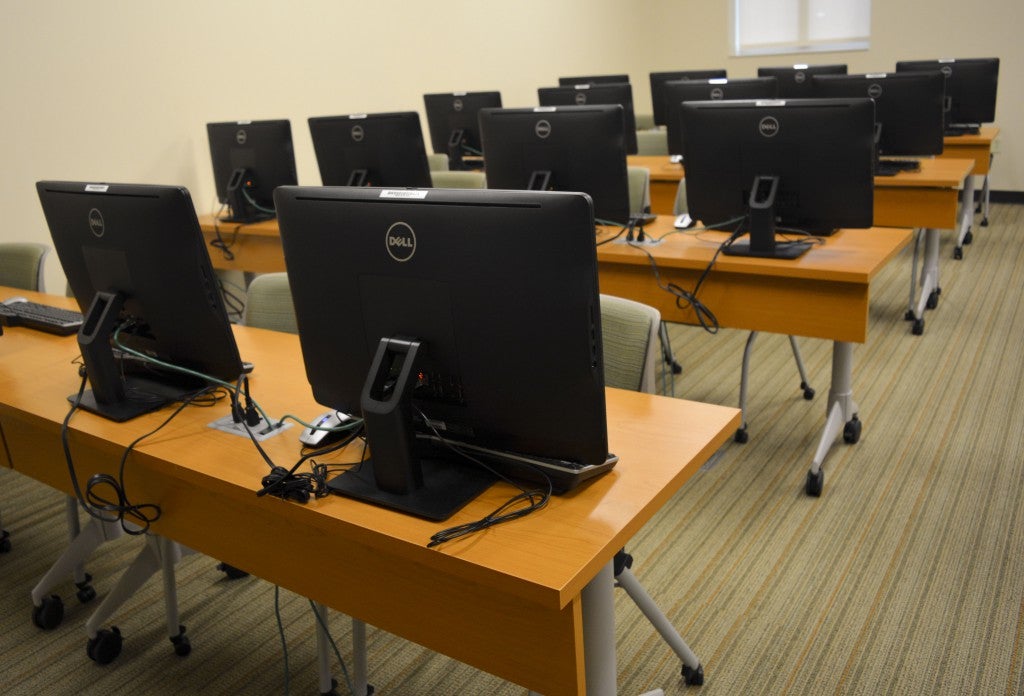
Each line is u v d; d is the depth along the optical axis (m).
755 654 2.03
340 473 1.45
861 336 2.50
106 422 1.71
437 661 2.10
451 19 5.97
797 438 3.12
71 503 2.38
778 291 2.59
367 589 1.41
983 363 3.67
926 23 7.01
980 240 5.77
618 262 2.84
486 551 1.20
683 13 8.14
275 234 3.69
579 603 1.18
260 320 2.41
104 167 4.14
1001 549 2.37
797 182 2.58
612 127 2.76
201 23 4.44
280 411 1.73
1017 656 1.97
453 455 1.43
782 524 2.57
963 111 5.12
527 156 2.92
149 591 2.47
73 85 3.97
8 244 3.05
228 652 2.19
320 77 5.09
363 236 1.29
